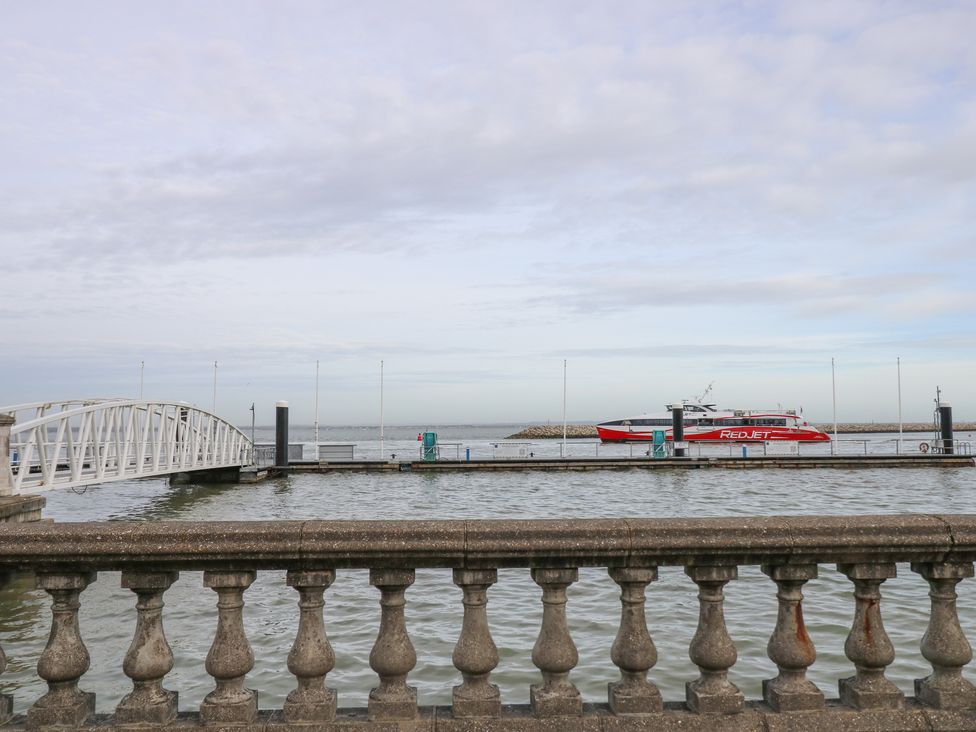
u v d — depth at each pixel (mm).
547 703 4285
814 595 15289
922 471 61281
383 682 4355
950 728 4238
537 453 95625
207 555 4195
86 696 4352
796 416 106688
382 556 4254
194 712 4527
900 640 12539
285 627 14180
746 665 11617
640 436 107875
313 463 61219
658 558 4328
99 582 17219
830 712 4293
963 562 4395
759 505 39688
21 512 20141
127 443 34250
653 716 4273
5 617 14555
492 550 4258
